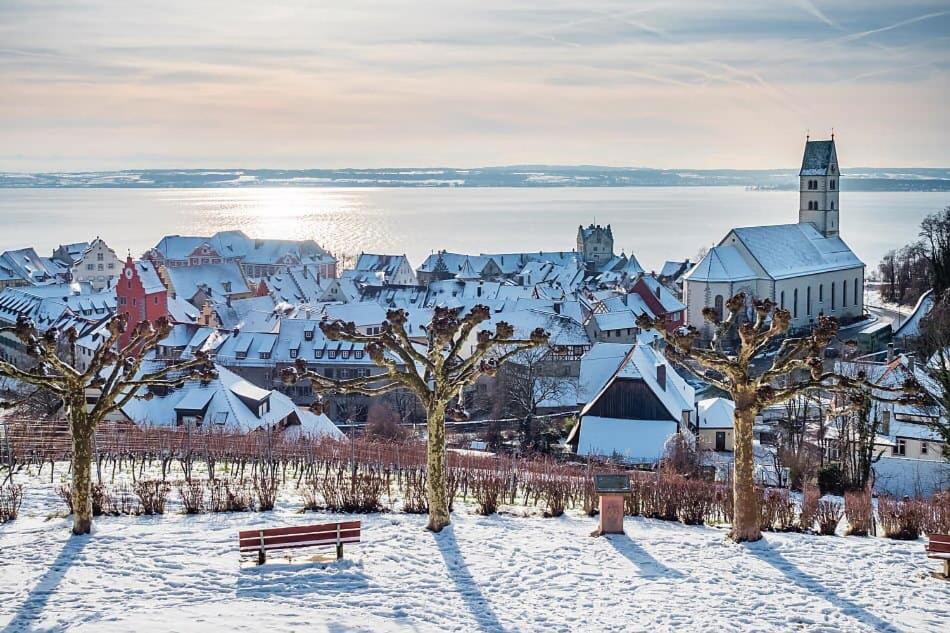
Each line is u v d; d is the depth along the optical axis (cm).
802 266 17800
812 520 4516
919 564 3619
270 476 5128
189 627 2875
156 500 4306
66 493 4400
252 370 13175
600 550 3734
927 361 9138
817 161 19350
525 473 5875
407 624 2958
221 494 4453
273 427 8869
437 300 19150
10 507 4234
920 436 8156
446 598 3184
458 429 10831
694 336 3956
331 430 9612
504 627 2962
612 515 3975
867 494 5438
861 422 7069
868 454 7238
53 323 15650
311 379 3991
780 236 18038
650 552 3719
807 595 3259
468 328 4047
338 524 3503
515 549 3712
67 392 3856
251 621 2933
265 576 3331
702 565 3566
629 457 8512
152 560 3478
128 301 15812
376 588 3250
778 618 3055
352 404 12069
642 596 3228
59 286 18900
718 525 4406
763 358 15062
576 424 9481
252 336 13438
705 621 3023
